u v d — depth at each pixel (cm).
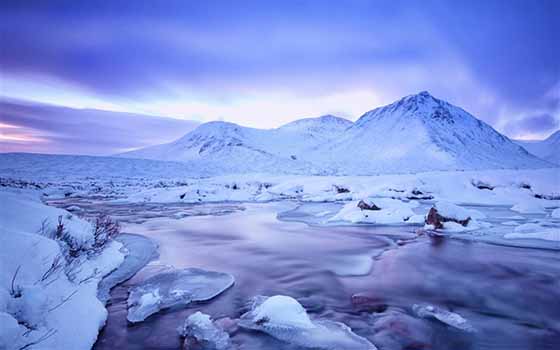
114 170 8300
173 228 1644
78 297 554
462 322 552
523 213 2069
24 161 8169
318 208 2650
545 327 540
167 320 560
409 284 763
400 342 485
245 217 2105
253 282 780
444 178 3409
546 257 985
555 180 3062
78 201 3183
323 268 904
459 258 990
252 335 501
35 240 583
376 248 1160
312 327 518
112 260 873
